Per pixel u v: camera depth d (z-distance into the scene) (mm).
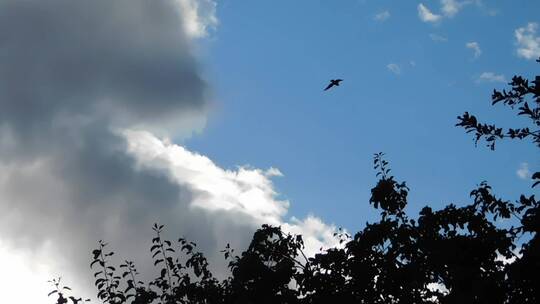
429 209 14453
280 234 15812
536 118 12094
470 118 12430
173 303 15805
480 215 14102
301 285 14742
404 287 14234
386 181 15438
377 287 14445
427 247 13906
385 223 14766
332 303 14242
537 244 11906
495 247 13266
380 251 14875
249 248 15680
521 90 12039
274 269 15242
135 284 16172
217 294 15562
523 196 12625
